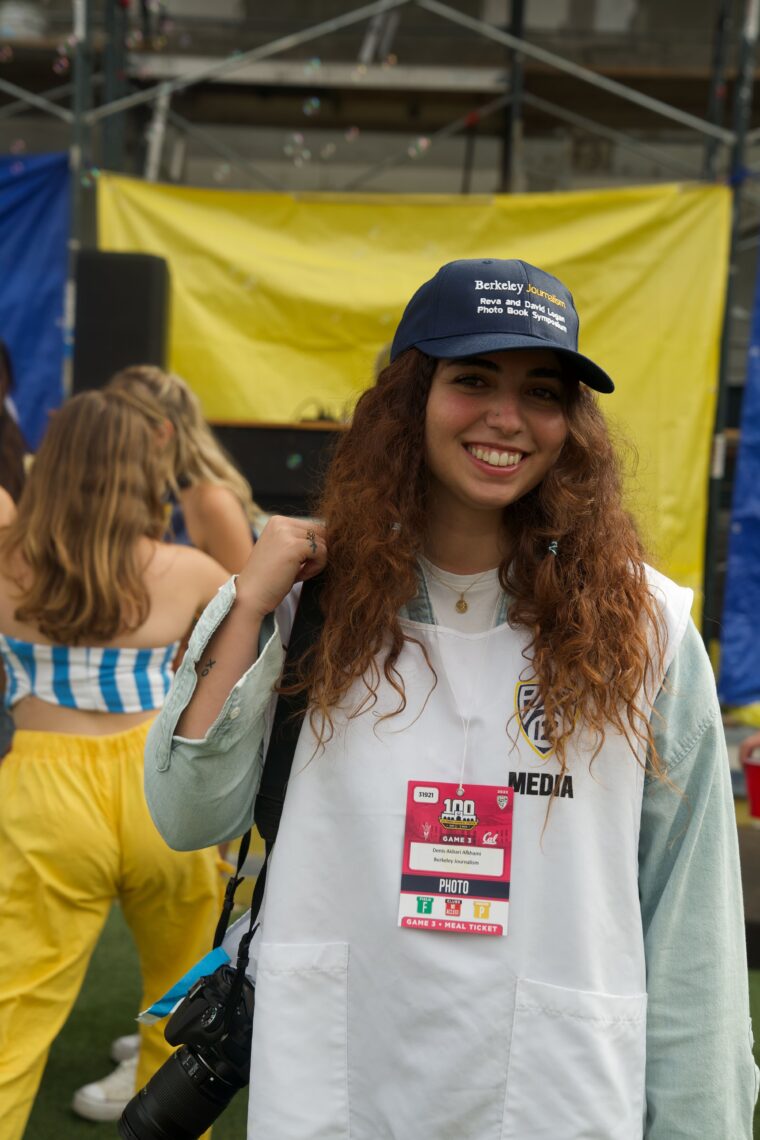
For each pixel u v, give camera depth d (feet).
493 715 4.02
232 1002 4.32
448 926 3.90
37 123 28.04
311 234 19.84
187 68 24.91
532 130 27.30
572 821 3.91
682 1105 3.84
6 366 12.34
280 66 24.99
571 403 4.14
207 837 4.26
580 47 26.14
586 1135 3.76
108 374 16.99
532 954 3.88
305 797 4.08
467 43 26.21
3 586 7.16
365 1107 3.96
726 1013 3.90
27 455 12.60
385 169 27.32
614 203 19.33
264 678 4.09
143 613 7.08
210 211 19.76
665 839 4.06
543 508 4.18
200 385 19.61
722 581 21.86
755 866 7.05
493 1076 3.83
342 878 4.02
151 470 7.32
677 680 4.09
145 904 7.17
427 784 3.99
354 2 26.63
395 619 4.11
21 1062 6.61
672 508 19.11
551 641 4.04
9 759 7.05
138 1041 9.23
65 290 19.17
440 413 4.04
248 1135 3.99
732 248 19.51
